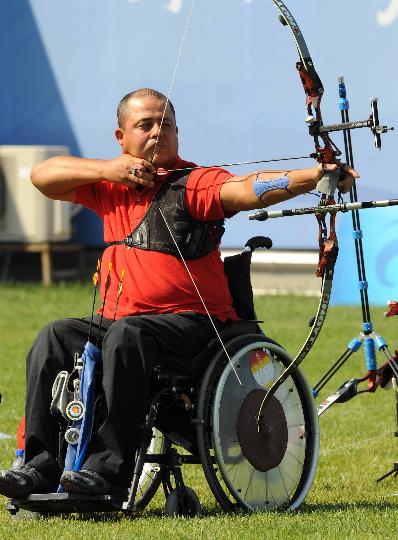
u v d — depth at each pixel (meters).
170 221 14.38
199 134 40.28
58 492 13.81
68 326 14.45
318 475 17.50
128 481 13.77
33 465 14.04
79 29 41.94
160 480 15.01
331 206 13.05
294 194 13.63
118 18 41.34
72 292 40.72
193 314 14.27
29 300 39.16
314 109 13.16
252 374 14.61
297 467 15.08
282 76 39.25
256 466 14.55
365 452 19.12
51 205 41.94
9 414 22.47
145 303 14.45
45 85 42.53
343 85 15.70
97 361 13.95
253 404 14.56
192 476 17.45
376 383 16.92
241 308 15.17
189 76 40.38
